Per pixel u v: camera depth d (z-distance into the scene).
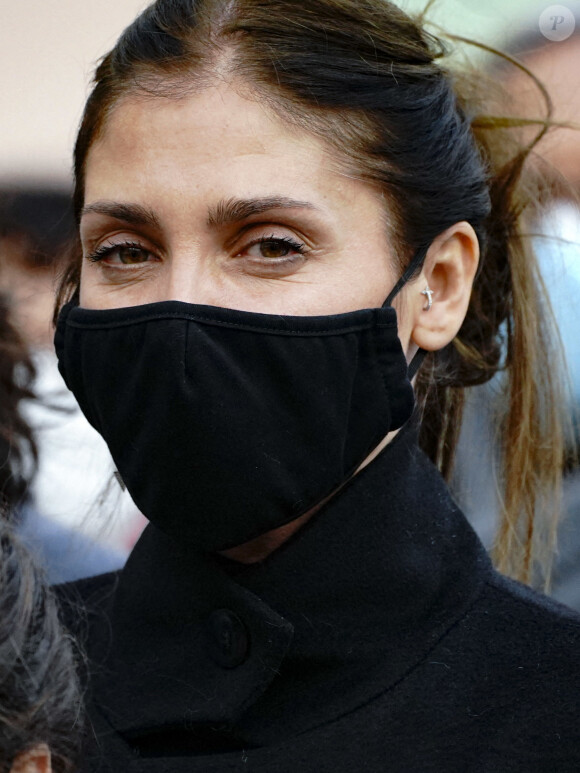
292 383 7.78
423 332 8.67
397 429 8.43
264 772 7.84
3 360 11.20
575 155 11.13
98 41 17.64
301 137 7.87
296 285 7.87
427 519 8.52
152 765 8.10
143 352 7.75
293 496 7.88
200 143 7.80
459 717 7.95
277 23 8.04
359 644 8.09
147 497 7.97
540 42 11.88
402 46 8.54
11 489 11.05
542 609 8.38
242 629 8.08
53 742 6.27
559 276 11.09
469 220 8.93
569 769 7.76
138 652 8.63
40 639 6.26
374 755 7.82
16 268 12.57
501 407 10.63
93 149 8.30
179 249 7.87
